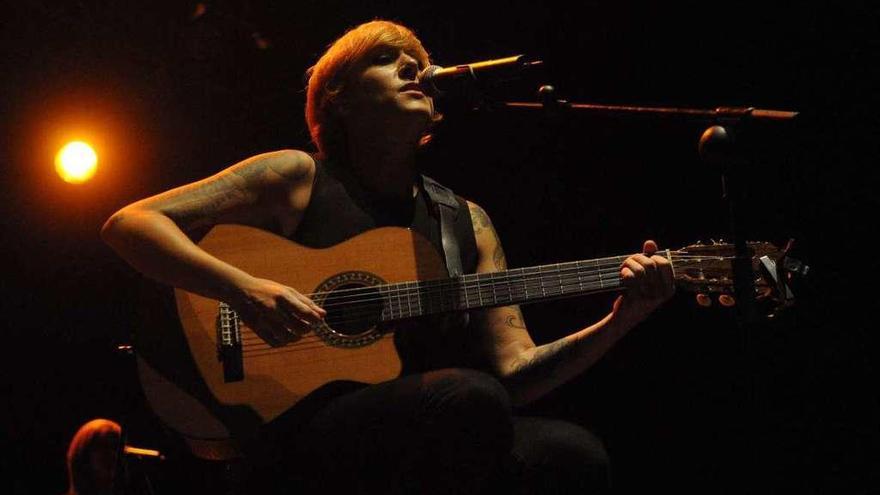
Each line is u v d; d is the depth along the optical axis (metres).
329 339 2.79
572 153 5.32
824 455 4.53
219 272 2.57
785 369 4.67
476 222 3.24
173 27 5.32
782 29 4.82
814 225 4.68
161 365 2.71
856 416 4.53
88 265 6.12
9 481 6.04
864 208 4.59
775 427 4.61
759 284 2.72
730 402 4.78
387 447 2.49
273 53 5.36
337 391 2.75
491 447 2.46
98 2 5.28
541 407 5.12
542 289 2.91
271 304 2.53
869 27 4.61
